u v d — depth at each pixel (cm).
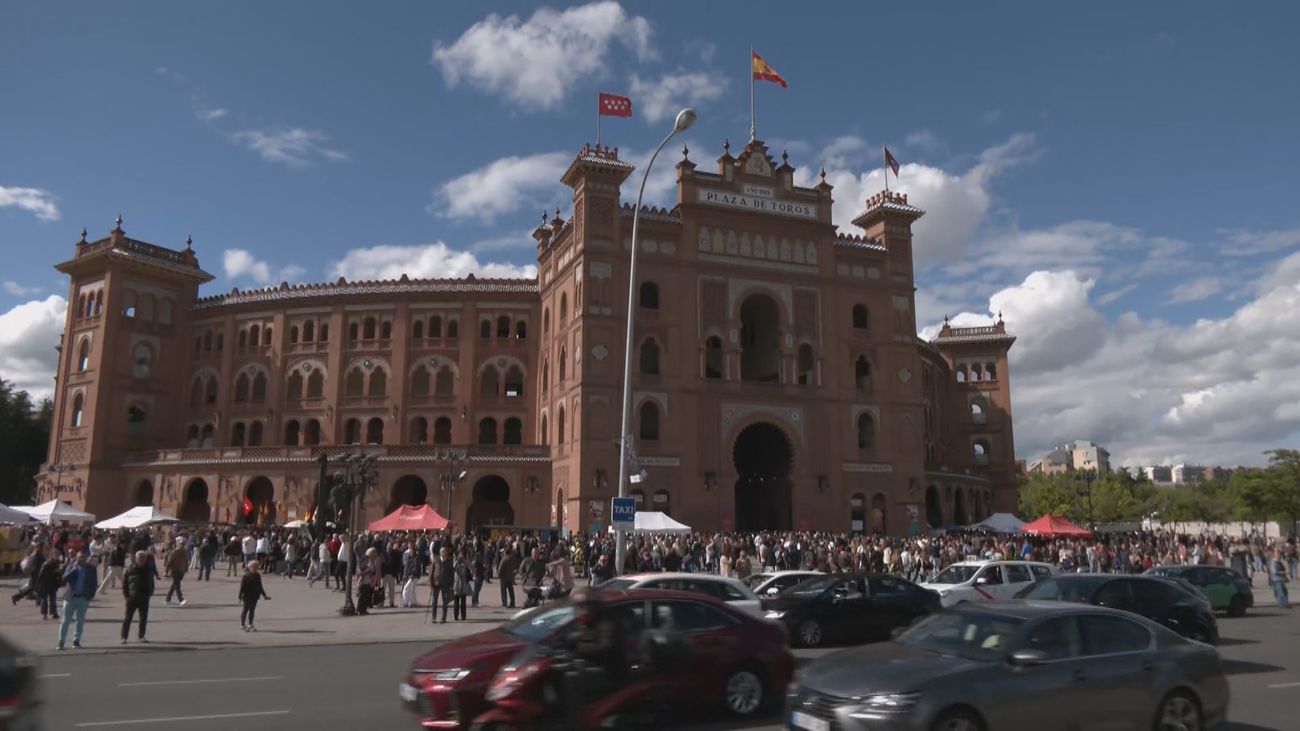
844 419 5984
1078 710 1016
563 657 1070
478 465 6078
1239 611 2966
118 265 7100
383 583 3231
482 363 6856
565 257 6028
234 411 7150
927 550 4050
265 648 2186
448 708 1116
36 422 9175
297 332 7138
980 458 8588
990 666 1002
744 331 6619
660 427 5512
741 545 4194
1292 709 1336
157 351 7306
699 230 5850
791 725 1038
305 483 6294
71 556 3083
